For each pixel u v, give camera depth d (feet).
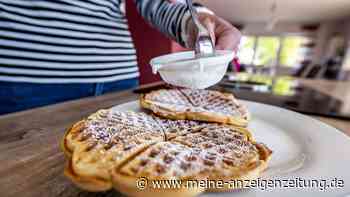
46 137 0.65
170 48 2.42
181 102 0.89
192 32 0.91
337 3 5.41
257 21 8.79
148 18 1.31
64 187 0.43
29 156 0.54
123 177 0.38
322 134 0.64
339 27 8.86
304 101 2.18
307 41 9.84
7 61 0.98
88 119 0.65
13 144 0.60
